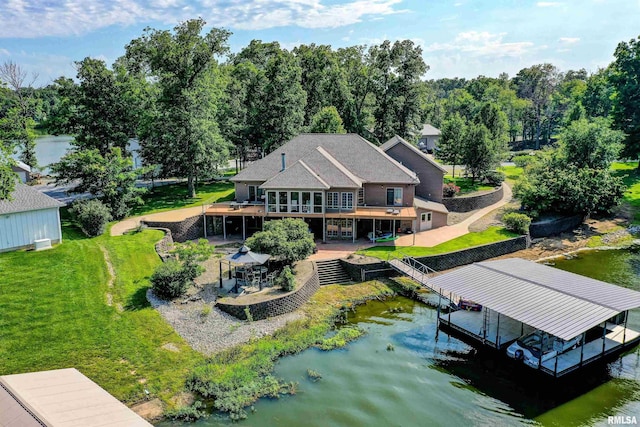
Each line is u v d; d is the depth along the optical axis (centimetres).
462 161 5994
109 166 4162
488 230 4422
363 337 2712
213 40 5141
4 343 2262
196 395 2106
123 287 2889
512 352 2420
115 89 5212
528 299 2484
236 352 2416
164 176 5366
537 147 10581
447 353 2558
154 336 2464
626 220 5031
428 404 2119
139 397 2048
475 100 12762
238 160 8094
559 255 4141
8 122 6056
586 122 5394
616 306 2352
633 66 6381
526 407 2109
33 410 1451
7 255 3100
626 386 2261
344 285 3425
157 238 3694
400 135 7525
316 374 2295
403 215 3991
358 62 8312
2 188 2953
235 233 4331
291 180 3997
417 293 3322
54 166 4147
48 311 2538
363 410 2053
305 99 6512
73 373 1833
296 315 2908
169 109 4975
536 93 11412
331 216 4016
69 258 3127
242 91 6844
